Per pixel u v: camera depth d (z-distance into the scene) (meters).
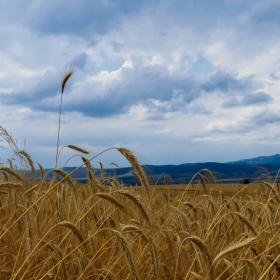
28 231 1.00
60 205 1.30
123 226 1.00
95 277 1.07
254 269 0.99
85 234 1.30
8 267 1.11
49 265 1.16
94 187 1.28
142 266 1.19
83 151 1.29
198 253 1.11
